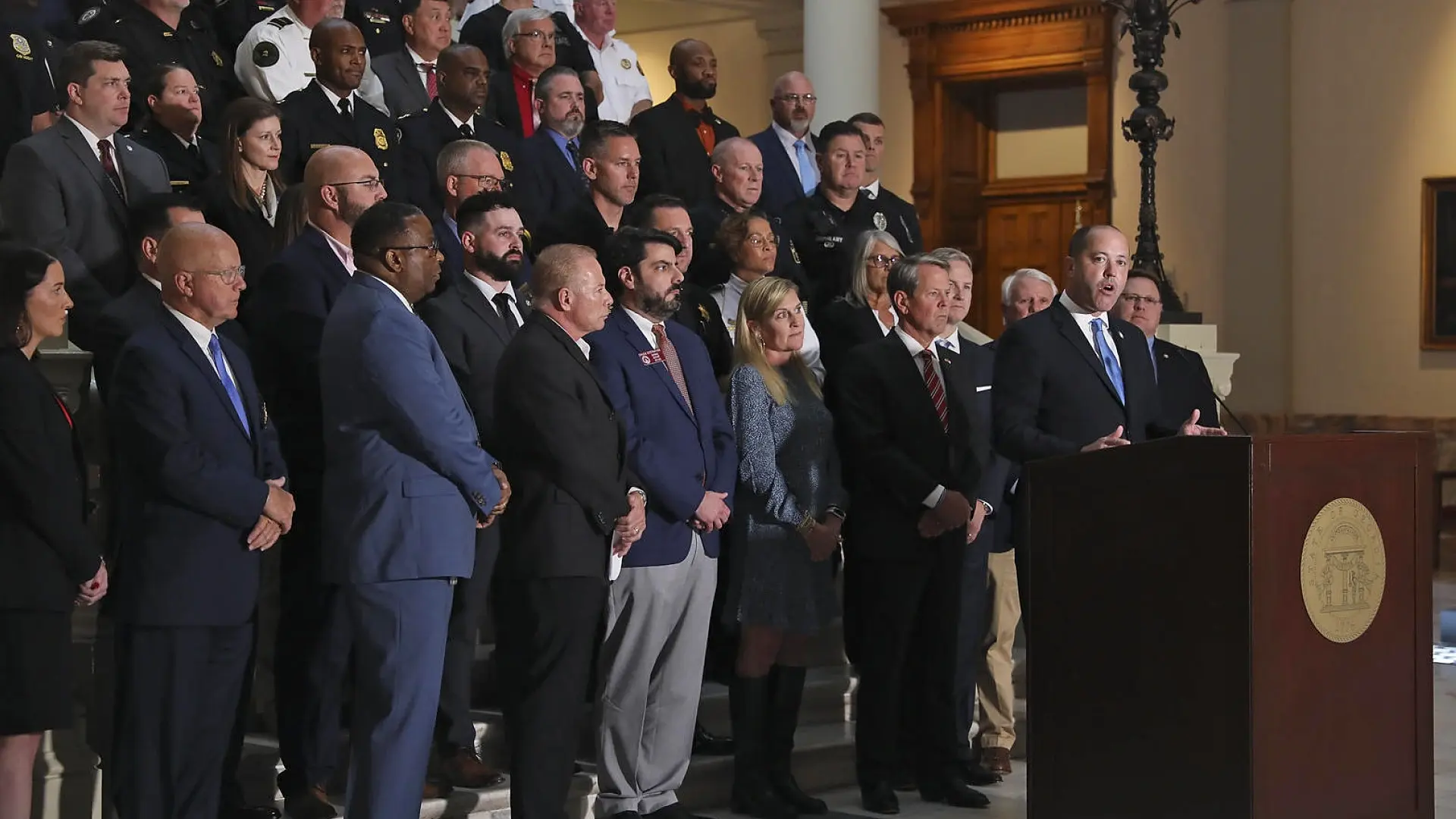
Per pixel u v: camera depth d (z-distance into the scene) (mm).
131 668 7500
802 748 10430
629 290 9055
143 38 11719
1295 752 6457
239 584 7590
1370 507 6723
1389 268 22438
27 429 7172
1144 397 9266
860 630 10047
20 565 7172
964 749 10297
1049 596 7105
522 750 8172
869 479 9742
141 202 8375
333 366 7680
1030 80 24734
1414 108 22203
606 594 8406
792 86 14117
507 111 13367
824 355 10938
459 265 9922
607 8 15836
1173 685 6598
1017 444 8930
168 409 7488
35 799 7992
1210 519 6461
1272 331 23000
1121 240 9172
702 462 9016
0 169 10023
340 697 8461
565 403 8180
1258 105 22969
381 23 13859
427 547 7500
